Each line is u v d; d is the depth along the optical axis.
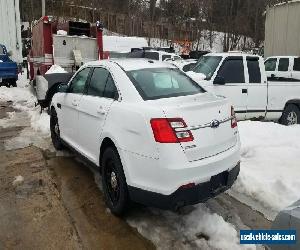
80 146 5.68
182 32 45.03
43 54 13.06
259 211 4.65
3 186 5.45
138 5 46.69
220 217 4.38
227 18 46.66
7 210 4.71
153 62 5.34
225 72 8.52
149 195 3.96
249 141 7.23
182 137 3.85
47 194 5.16
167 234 4.13
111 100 4.75
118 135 4.32
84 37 13.46
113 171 4.54
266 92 8.89
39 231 4.23
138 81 4.64
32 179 5.70
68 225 4.34
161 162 3.81
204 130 4.02
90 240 4.04
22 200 4.99
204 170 3.92
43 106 10.12
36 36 14.51
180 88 4.84
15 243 4.01
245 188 5.18
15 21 19.20
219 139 4.17
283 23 17.31
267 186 5.12
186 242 3.98
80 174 5.89
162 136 3.81
